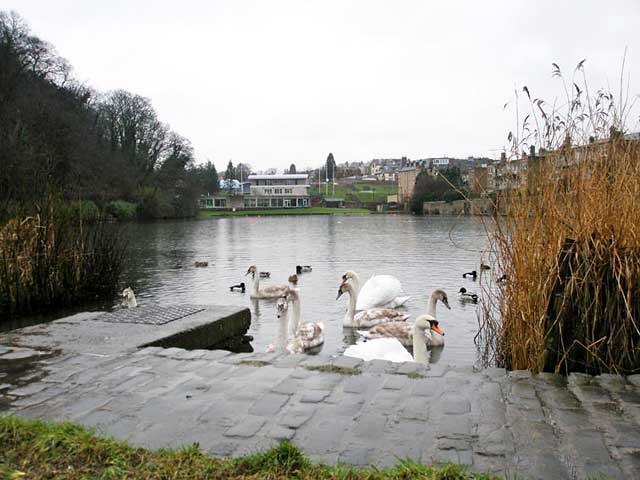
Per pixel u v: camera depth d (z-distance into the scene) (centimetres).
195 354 607
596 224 595
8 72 4081
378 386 490
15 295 1244
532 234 632
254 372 538
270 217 8831
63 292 1350
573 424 403
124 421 426
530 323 609
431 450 364
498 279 724
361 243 3416
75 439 364
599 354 585
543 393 468
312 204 13100
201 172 10594
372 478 317
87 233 1497
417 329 771
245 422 417
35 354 625
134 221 6112
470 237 3691
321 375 524
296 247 3216
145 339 700
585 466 339
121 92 6788
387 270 2120
